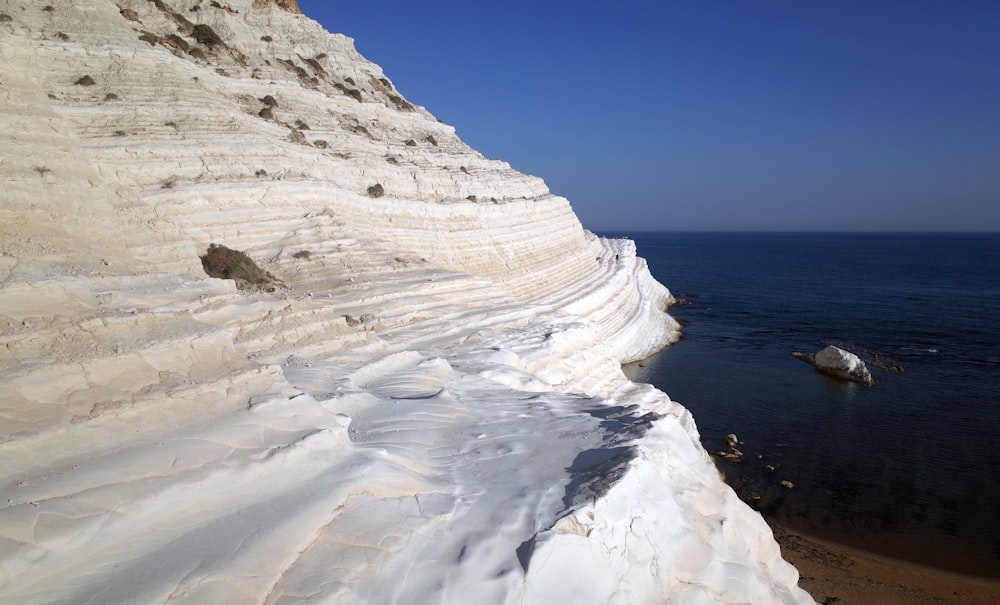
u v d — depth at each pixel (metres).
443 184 32.03
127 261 9.49
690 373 33.56
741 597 7.79
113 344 6.54
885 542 16.70
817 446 23.27
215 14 32.50
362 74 39.28
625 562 6.66
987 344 41.50
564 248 41.84
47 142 8.78
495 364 14.05
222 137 20.80
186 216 17.47
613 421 9.84
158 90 21.47
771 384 31.56
